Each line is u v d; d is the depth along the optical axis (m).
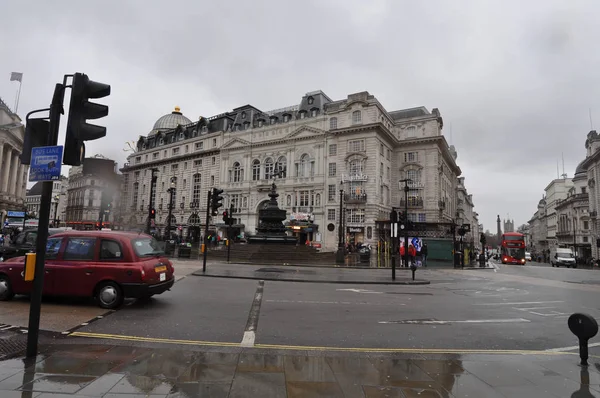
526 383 4.75
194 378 4.63
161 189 75.94
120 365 5.04
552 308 11.46
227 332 7.25
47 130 5.71
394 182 56.09
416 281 17.78
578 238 78.81
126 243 9.55
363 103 51.25
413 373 5.06
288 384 4.52
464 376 4.98
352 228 49.69
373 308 10.45
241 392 4.22
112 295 9.11
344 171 51.62
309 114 57.22
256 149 60.78
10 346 5.85
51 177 5.32
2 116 64.12
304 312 9.52
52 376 4.55
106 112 5.78
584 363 5.61
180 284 14.31
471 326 8.45
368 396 4.22
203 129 70.94
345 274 20.89
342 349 6.23
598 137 61.91
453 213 73.69
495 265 40.31
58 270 9.32
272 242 35.34
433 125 54.72
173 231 69.50
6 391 4.06
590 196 63.84
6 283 9.66
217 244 47.38
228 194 62.66
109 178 27.70
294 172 56.38
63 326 7.34
